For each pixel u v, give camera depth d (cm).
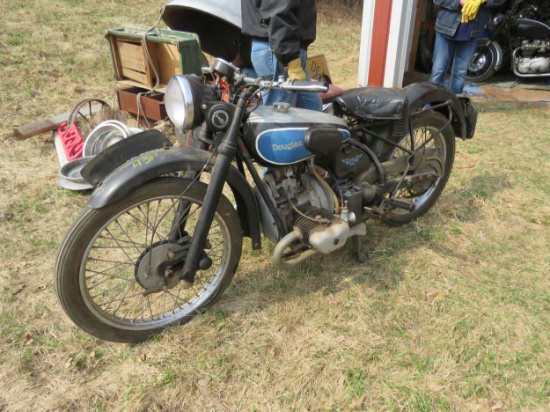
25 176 346
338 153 234
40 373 193
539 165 387
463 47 457
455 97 279
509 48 655
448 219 310
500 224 305
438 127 286
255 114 207
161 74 431
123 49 443
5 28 641
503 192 343
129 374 193
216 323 220
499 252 277
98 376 193
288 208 226
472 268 262
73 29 687
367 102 243
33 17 703
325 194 233
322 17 1102
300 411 180
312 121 217
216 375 194
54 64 568
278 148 207
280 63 254
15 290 236
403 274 256
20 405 179
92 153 357
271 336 214
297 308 231
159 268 200
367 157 248
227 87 202
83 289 183
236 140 187
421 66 768
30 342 207
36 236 279
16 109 455
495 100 586
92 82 544
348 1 1200
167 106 190
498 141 440
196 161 189
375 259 268
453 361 201
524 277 255
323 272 257
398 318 225
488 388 190
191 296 237
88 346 206
